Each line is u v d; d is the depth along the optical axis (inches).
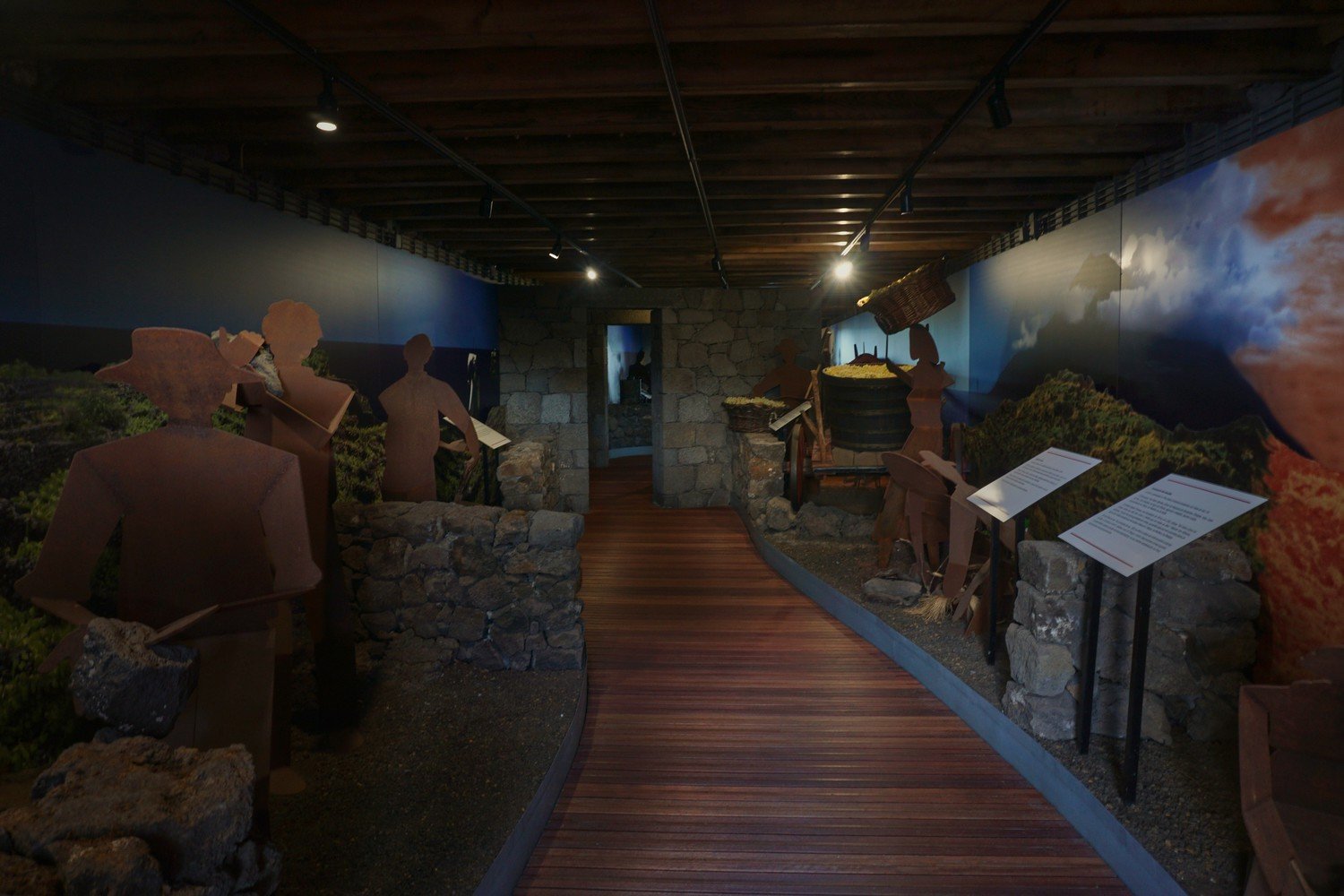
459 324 304.5
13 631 101.0
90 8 109.0
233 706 84.8
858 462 304.5
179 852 49.6
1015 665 135.2
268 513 86.4
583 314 359.6
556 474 336.2
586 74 129.4
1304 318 121.6
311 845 100.1
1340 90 116.5
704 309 366.9
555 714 140.0
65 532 81.1
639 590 243.8
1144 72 124.3
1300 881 76.0
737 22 108.9
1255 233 133.2
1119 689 126.3
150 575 84.4
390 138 157.0
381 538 160.4
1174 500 106.4
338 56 131.0
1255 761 81.2
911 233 262.1
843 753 139.8
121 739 58.8
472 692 149.7
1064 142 164.4
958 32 112.3
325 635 127.1
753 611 222.5
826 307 521.7
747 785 129.0
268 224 172.1
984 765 134.8
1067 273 210.2
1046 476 148.5
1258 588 131.9
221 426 138.7
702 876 105.5
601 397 523.5
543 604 160.2
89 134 119.6
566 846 112.6
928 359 224.4
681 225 251.8
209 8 109.7
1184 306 155.0
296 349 137.5
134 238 129.1
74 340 115.5
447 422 265.7
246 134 146.2
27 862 46.4
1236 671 126.4
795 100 149.1
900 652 180.7
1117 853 103.6
